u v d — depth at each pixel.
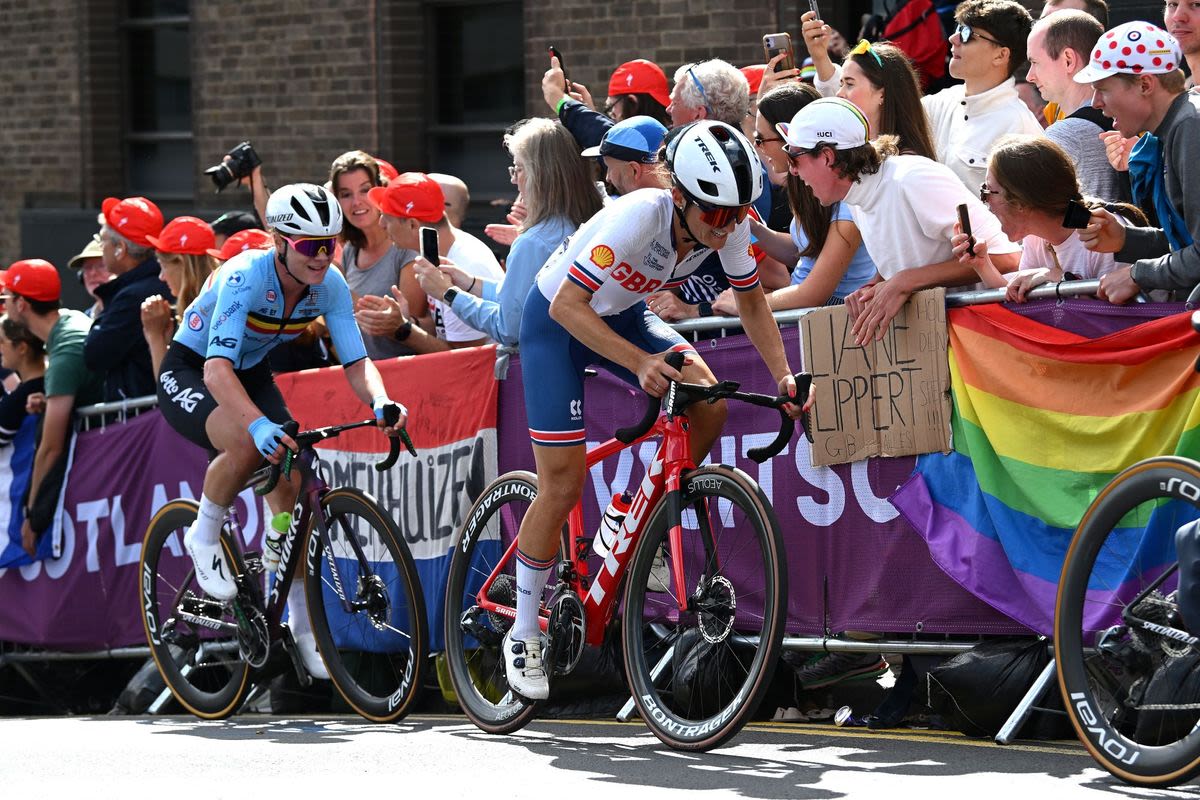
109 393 27.12
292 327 19.77
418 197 22.78
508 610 18.52
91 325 27.30
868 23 26.30
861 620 18.25
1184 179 15.38
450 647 19.50
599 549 17.34
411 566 19.36
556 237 19.84
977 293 17.28
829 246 18.80
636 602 17.05
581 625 17.36
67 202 44.00
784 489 18.91
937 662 17.80
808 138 17.48
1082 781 14.41
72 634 27.73
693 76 20.83
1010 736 16.30
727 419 19.36
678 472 16.44
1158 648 14.17
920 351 17.70
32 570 28.39
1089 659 14.84
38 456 27.75
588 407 20.56
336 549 20.31
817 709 19.25
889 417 17.92
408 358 22.55
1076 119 18.55
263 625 20.72
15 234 44.66
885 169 17.70
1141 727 14.35
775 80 21.72
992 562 17.03
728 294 19.56
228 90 40.41
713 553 16.77
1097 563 15.54
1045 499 16.73
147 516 26.34
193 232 24.84
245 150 26.55
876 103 18.84
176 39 43.16
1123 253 16.16
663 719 16.72
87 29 43.44
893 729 17.88
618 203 16.02
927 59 24.56
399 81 38.31
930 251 17.73
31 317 28.28
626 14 33.84
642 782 14.96
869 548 18.19
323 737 18.83
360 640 20.45
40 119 44.47
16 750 18.75
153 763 17.27
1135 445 16.08
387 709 19.86
